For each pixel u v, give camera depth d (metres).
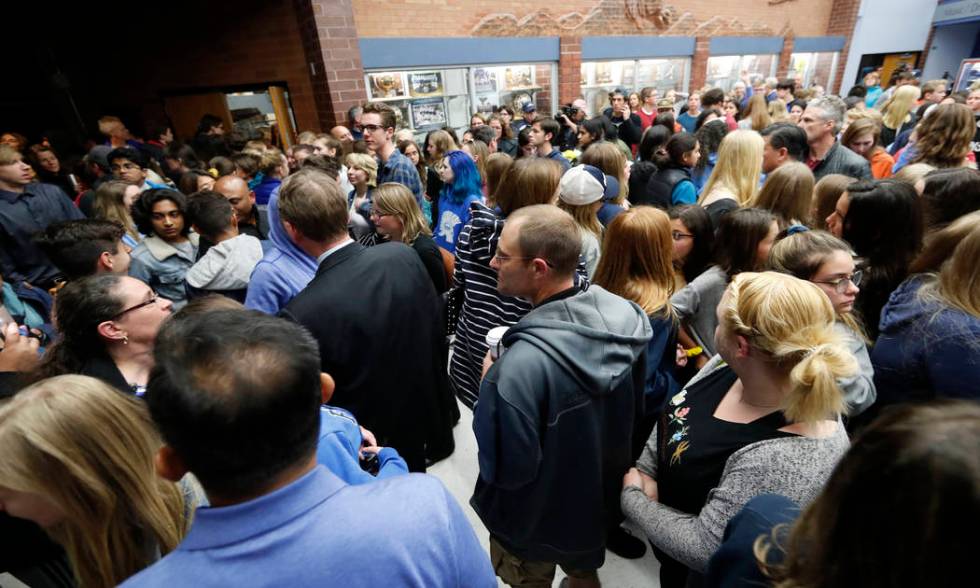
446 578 0.62
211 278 2.00
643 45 8.09
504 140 5.82
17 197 2.95
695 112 6.25
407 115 6.12
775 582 0.55
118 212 2.96
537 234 1.12
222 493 0.58
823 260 1.24
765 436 0.87
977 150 3.43
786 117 5.27
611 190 2.56
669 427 1.13
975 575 0.37
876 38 13.20
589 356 1.06
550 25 6.98
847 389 1.13
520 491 1.23
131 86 6.62
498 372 1.06
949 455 0.37
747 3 9.50
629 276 1.59
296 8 5.36
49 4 6.20
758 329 0.84
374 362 1.46
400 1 5.71
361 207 3.24
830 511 0.46
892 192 1.45
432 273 2.42
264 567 0.54
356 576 0.55
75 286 1.21
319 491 0.59
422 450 1.77
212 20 5.94
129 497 0.80
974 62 6.75
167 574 0.54
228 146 5.14
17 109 6.97
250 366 0.54
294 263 1.71
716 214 2.31
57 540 0.80
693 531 0.91
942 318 1.13
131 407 0.82
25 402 0.74
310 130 6.17
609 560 1.77
